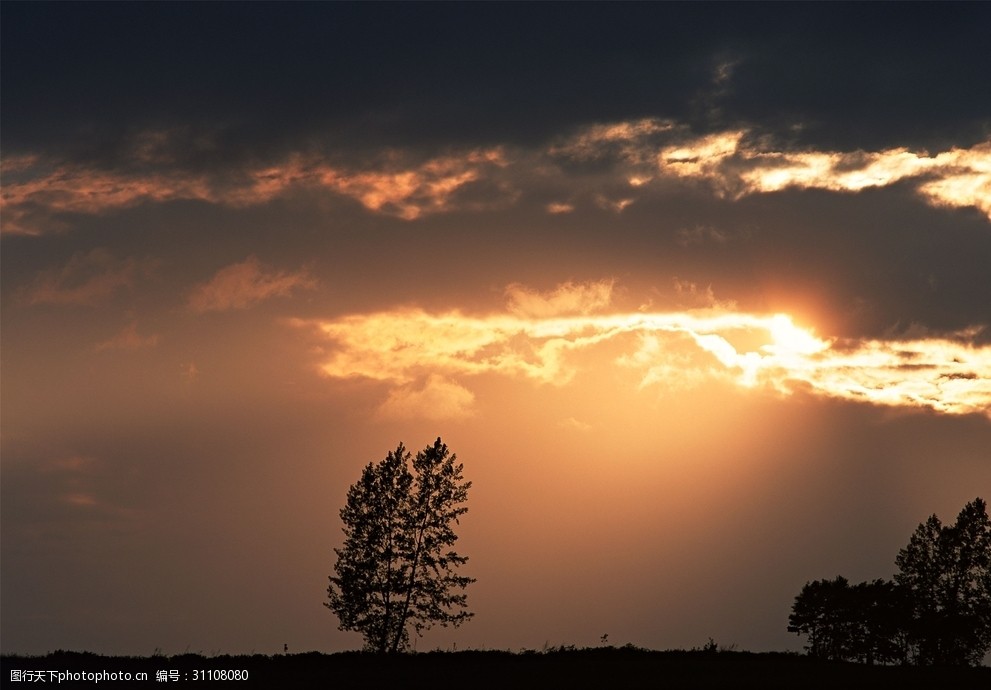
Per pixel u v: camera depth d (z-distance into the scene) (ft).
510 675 331.98
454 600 399.85
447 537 404.16
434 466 408.05
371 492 407.03
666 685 316.60
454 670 341.41
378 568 399.85
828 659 401.08
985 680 344.08
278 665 344.28
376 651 388.16
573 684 316.19
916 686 327.67
